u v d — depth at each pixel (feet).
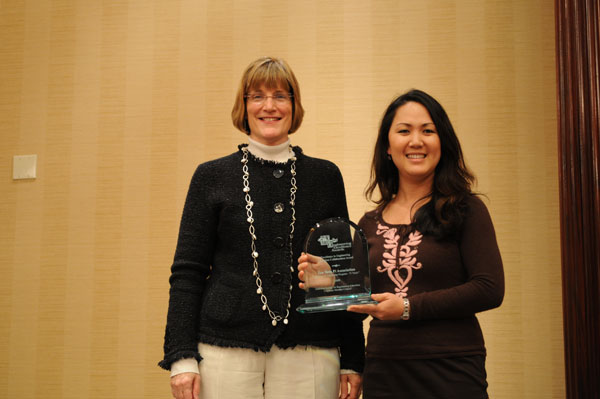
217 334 4.96
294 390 4.98
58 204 8.98
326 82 8.64
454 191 5.04
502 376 7.91
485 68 8.35
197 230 5.27
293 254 5.23
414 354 4.70
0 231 9.05
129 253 8.75
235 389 4.86
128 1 9.16
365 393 5.03
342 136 8.54
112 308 8.68
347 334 5.44
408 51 8.52
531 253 8.03
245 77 5.57
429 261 4.84
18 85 9.28
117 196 8.87
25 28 9.36
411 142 5.17
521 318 7.95
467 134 8.30
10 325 8.84
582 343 5.46
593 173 5.54
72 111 9.12
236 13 8.92
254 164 5.45
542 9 8.29
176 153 8.84
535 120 8.20
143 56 9.05
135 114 8.98
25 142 9.17
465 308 4.58
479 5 8.42
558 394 7.79
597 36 5.67
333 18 8.71
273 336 4.94
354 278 5.06
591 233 5.52
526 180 8.14
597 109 5.59
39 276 8.88
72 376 8.63
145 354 8.54
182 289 5.14
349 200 8.45
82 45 9.20
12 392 8.72
